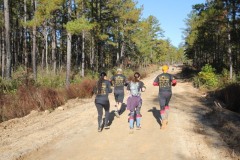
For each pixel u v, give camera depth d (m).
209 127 10.47
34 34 25.73
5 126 10.10
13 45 42.38
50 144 8.09
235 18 28.83
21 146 7.85
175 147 7.85
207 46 44.34
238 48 32.62
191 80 35.91
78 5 29.59
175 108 14.55
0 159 6.87
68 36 20.88
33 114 11.91
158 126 10.22
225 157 7.21
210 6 33.09
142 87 9.56
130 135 9.05
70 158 7.05
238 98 15.05
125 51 55.38
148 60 77.00
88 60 52.53
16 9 35.56
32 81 18.88
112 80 11.47
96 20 32.00
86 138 8.70
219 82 25.75
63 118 11.30
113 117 11.66
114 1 37.78
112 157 7.11
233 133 9.28
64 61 52.09
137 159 6.96
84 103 15.11
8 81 17.78
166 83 9.55
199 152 7.54
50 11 22.97
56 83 21.02
